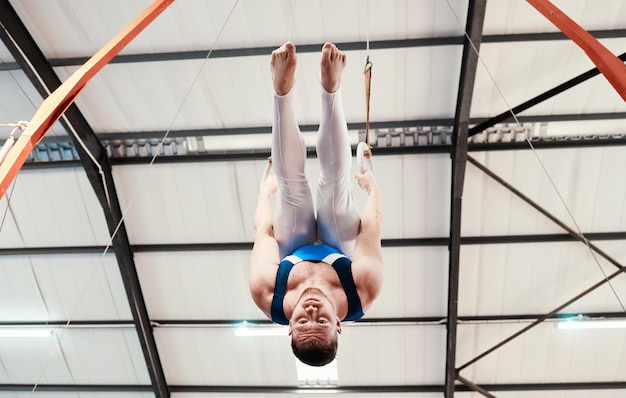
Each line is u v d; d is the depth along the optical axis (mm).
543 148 6770
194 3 5926
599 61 2176
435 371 8438
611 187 7016
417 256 7598
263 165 7141
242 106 6766
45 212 7531
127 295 7840
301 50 6223
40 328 8367
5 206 7461
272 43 6234
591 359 8195
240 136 7039
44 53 6336
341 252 2820
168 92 6648
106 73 6449
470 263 7594
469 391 8516
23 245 7816
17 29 5961
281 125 2449
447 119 6719
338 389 8664
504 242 7367
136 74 6480
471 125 6820
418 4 5848
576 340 8047
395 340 8242
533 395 8516
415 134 6828
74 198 7398
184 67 6418
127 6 5977
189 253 7773
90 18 6055
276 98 2381
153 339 8367
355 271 2520
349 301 2473
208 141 7090
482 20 5586
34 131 2271
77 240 7742
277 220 2750
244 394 8859
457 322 7918
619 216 7180
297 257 2598
